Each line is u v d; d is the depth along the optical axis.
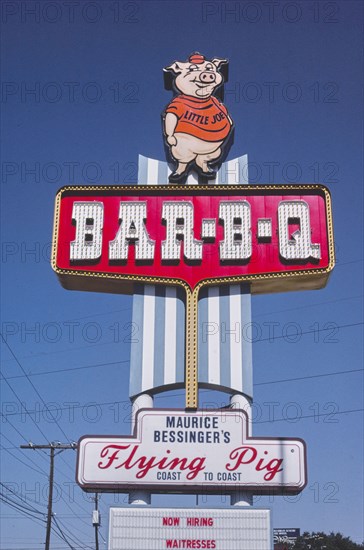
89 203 21.86
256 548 18.19
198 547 18.20
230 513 18.48
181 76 23.91
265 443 19.14
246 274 21.17
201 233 21.56
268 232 21.48
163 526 18.39
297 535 73.50
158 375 20.33
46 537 41.81
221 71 24.19
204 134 23.09
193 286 21.11
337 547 72.69
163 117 23.38
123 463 19.00
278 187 21.95
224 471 18.89
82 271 21.25
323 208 21.77
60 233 21.66
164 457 19.03
